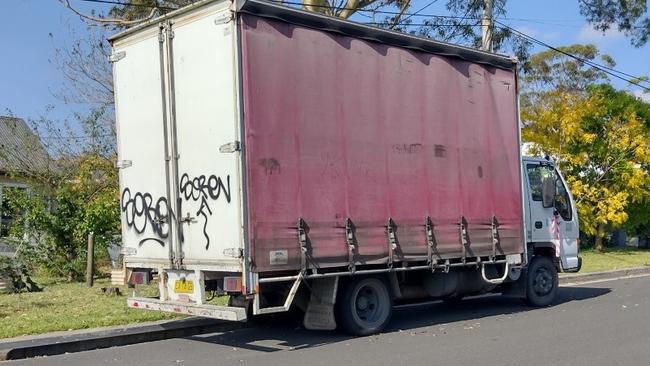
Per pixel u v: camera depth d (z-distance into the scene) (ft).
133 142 30.60
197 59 27.48
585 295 45.52
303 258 27.22
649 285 51.83
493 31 63.98
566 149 76.79
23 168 59.06
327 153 28.50
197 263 27.43
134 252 30.55
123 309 35.86
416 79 32.42
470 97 34.96
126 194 31.01
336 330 31.76
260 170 26.25
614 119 77.25
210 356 26.81
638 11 68.03
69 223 51.65
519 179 37.19
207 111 27.02
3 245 57.93
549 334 30.58
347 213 28.96
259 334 31.83
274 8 27.07
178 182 28.27
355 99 29.76
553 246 40.52
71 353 27.71
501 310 39.17
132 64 30.60
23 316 34.01
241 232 25.62
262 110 26.45
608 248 87.10
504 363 24.63
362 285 30.58
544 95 92.99
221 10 26.43
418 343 28.84
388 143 30.89
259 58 26.50
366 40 30.45
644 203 81.41
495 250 35.24
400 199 31.12
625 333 30.45
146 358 26.55
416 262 31.68
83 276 51.16
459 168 33.96
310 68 28.19
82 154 63.16
